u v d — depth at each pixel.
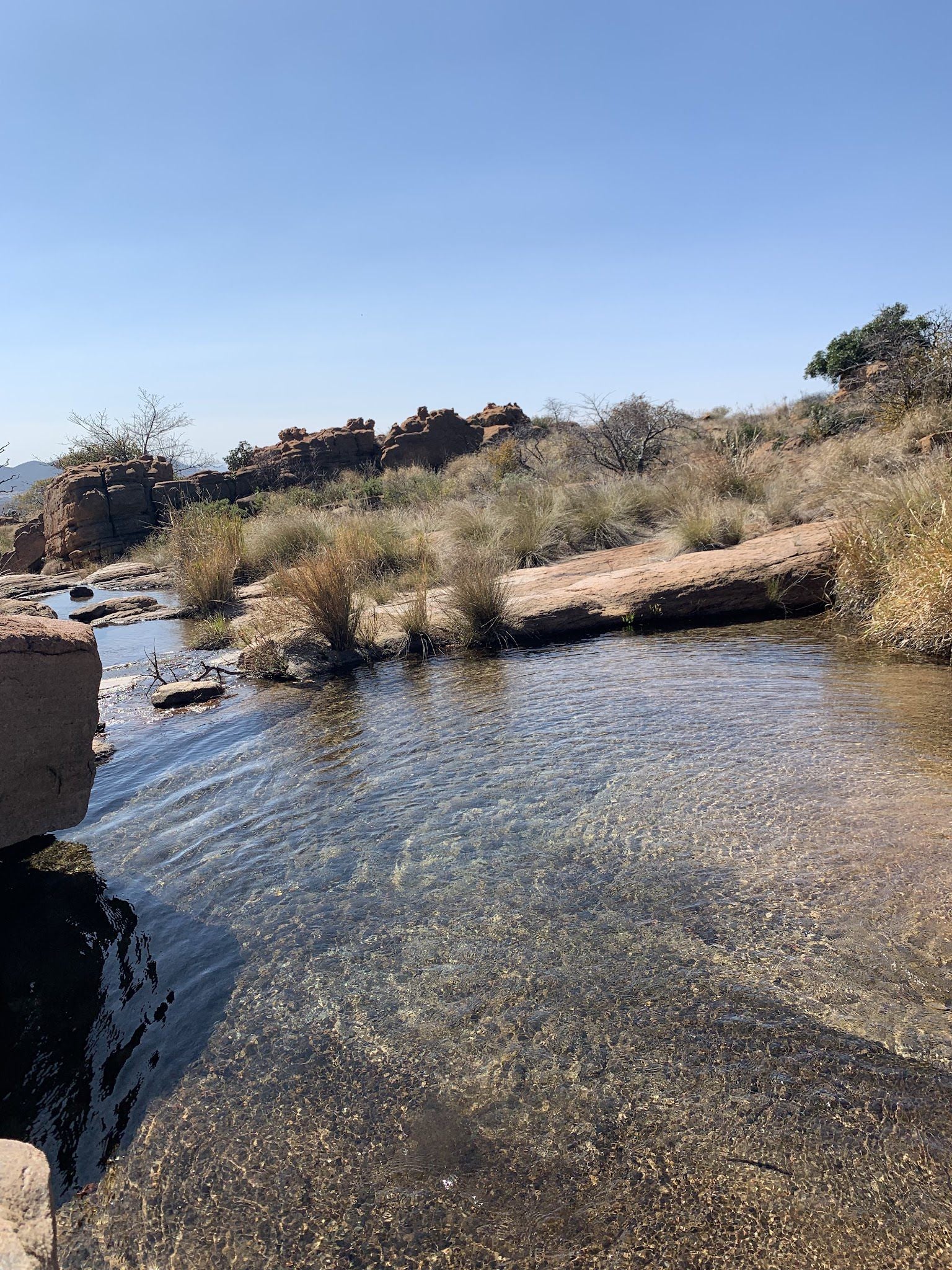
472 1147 2.09
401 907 3.27
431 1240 1.86
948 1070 2.18
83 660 3.73
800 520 10.60
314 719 6.12
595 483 14.98
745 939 2.81
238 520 14.97
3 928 3.39
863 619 7.54
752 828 3.59
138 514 22.06
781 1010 2.46
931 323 14.95
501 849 3.67
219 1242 1.90
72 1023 2.74
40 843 4.18
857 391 17.98
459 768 4.73
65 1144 2.23
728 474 13.16
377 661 8.18
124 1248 1.91
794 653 6.74
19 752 3.47
